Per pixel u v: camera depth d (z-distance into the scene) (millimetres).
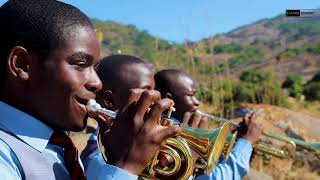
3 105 1929
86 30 1994
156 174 2223
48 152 1934
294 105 21875
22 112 1922
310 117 12703
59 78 1924
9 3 1977
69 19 1967
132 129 1916
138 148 1904
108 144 1972
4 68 1923
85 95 1980
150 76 3582
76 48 1944
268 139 7281
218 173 4219
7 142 1851
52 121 1944
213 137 2537
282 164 10141
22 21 1918
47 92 1924
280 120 12211
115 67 3535
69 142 2012
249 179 7539
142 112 1926
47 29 1920
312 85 28469
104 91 3529
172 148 2215
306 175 10125
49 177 1883
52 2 1990
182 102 4812
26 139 1892
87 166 2586
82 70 1975
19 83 1914
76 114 1970
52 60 1921
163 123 2107
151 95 1923
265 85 17250
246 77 31719
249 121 4797
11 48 1912
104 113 2076
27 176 1828
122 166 1901
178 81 4820
